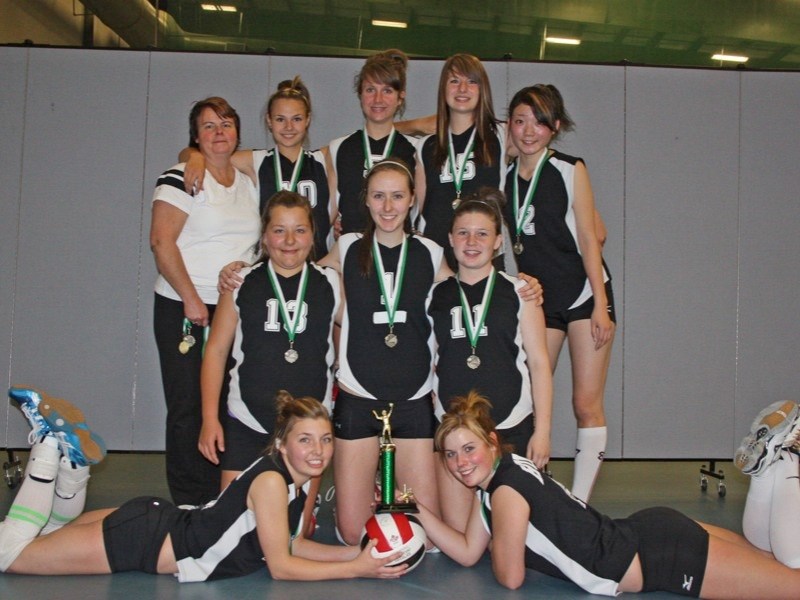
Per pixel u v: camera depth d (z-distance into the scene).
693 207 5.25
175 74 5.21
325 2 5.73
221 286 3.42
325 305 3.37
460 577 3.05
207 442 3.32
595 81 5.25
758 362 5.22
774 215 5.27
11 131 5.16
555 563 2.87
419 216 3.89
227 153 3.76
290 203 3.32
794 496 2.92
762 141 5.28
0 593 2.72
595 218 3.86
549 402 3.36
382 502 3.10
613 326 3.80
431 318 3.40
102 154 5.17
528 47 5.82
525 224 3.79
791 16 5.85
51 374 5.12
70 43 5.48
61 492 3.16
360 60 5.24
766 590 2.75
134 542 2.93
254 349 3.31
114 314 5.14
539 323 3.41
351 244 3.46
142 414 5.14
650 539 2.83
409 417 3.37
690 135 5.27
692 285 5.24
